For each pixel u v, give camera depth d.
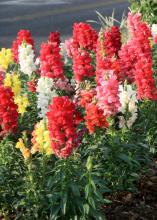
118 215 7.19
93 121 6.92
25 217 6.64
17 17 22.42
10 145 7.08
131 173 7.50
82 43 10.57
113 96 7.18
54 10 23.98
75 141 6.46
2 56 10.05
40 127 6.54
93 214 6.48
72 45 10.83
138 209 7.36
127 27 12.84
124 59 9.28
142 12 13.58
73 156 6.69
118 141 7.24
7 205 6.93
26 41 10.61
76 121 6.81
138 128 8.30
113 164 7.27
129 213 7.25
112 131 7.29
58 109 6.25
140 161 7.88
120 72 8.55
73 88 9.19
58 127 6.28
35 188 6.52
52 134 6.33
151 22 13.43
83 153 7.25
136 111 7.75
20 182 6.90
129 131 7.55
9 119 7.00
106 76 7.41
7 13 23.34
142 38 9.33
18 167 7.08
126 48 9.34
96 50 10.22
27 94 8.75
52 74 9.08
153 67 10.52
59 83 9.11
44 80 8.16
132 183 7.65
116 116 7.58
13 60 10.62
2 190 6.90
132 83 9.26
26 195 6.59
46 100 8.13
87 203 6.47
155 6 13.40
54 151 6.41
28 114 8.44
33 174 6.54
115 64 8.48
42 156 6.76
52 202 6.47
